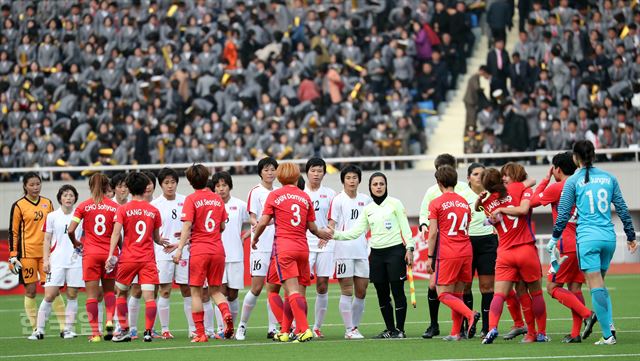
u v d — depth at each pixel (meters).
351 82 101.06
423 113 101.19
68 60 109.31
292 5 110.50
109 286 48.66
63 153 100.38
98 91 106.06
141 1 112.56
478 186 47.53
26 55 110.31
